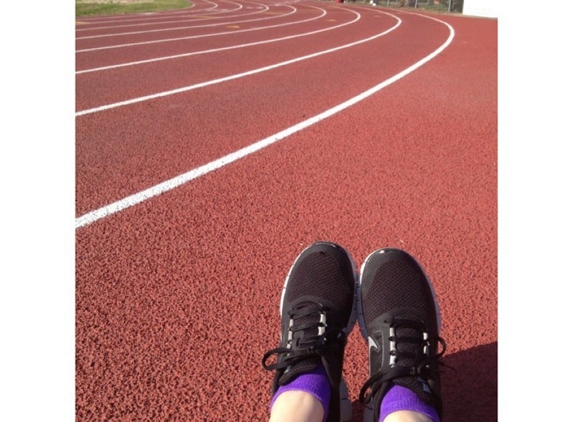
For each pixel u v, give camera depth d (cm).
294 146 391
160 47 895
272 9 2162
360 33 1212
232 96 541
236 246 259
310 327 178
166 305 218
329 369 163
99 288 228
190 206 297
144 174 337
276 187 322
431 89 586
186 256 251
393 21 1625
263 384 180
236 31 1200
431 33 1247
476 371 186
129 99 523
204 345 197
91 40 980
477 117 476
